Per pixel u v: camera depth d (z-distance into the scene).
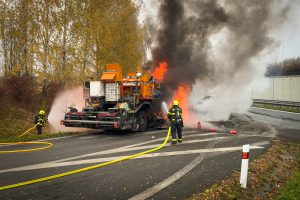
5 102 17.38
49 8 18.75
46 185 6.84
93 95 15.47
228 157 9.70
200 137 13.49
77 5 19.41
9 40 20.00
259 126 17.70
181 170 8.19
